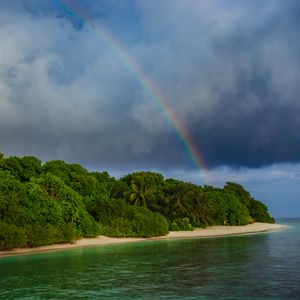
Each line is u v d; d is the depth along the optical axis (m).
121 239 75.44
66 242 63.97
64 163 91.31
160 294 25.12
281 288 26.14
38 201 60.97
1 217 55.34
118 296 24.77
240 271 33.97
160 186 113.31
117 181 110.56
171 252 52.16
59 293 25.89
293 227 142.12
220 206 122.81
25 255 49.84
